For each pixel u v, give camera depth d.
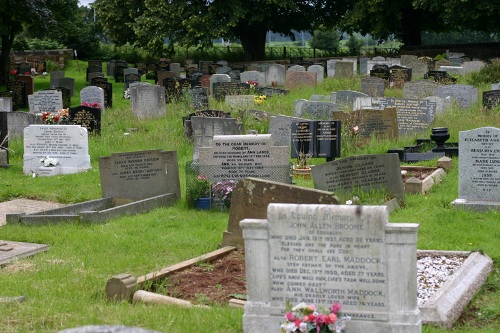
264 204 13.04
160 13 59.31
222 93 35.97
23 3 46.25
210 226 15.20
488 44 62.19
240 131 22.73
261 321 8.59
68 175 21.66
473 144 15.95
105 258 13.01
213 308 9.89
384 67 44.66
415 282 8.16
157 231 14.95
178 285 11.26
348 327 8.30
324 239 8.33
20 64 55.09
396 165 16.17
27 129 22.22
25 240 14.61
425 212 15.61
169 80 38.94
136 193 17.73
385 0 58.47
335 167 16.36
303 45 121.56
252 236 8.57
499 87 33.28
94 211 16.17
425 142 23.41
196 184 16.91
